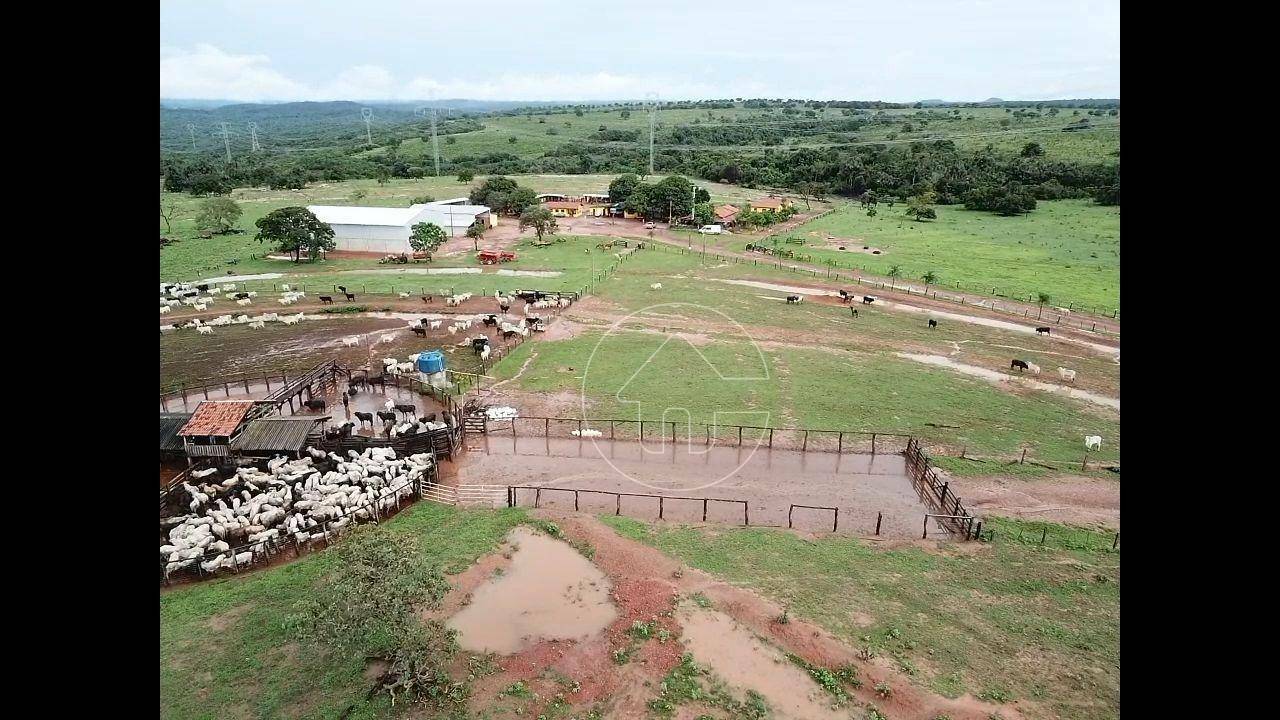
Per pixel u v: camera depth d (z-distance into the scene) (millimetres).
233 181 150125
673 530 29000
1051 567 26688
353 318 58469
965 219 115750
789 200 132125
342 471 33188
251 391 43531
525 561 26766
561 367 47594
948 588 25250
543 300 62969
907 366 48562
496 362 48531
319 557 27016
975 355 51062
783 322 58000
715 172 154500
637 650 21875
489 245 91062
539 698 19922
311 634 20141
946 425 39500
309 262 80812
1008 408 41938
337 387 44812
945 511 30844
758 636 22484
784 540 28219
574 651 21875
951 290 69750
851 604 24188
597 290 67688
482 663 21250
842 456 35969
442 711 19391
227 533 28844
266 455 34375
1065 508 31281
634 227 104938
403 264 80125
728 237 98625
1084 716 19484
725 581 25391
